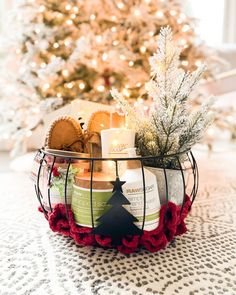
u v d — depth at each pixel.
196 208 0.81
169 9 1.31
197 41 1.38
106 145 0.59
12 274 0.54
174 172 0.60
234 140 2.09
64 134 0.62
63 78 1.25
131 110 0.61
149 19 1.27
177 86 0.57
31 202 0.86
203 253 0.60
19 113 1.30
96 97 1.22
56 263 0.57
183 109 0.58
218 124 1.40
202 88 1.50
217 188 0.99
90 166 0.59
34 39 1.26
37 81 1.23
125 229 0.55
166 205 0.58
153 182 0.56
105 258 0.58
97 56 1.26
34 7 1.27
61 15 1.27
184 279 0.53
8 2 1.81
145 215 0.56
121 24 1.29
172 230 0.59
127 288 0.51
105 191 0.55
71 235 0.59
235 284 0.52
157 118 0.57
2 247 0.62
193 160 0.65
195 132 0.60
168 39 0.58
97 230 0.55
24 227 0.71
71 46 1.26
